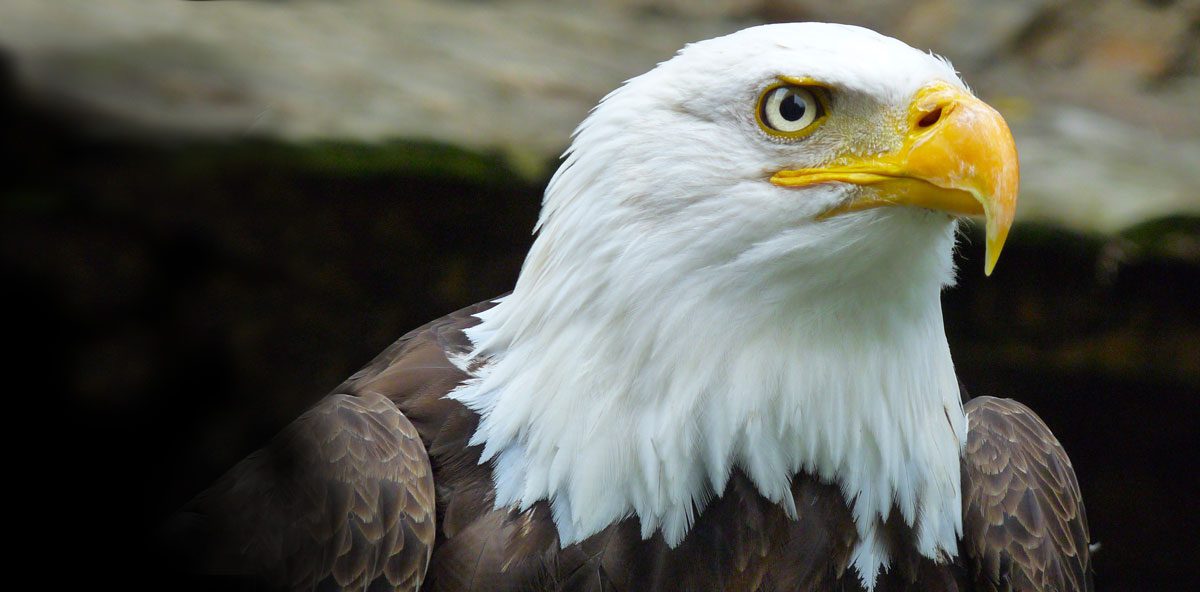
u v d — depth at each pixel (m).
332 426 7.84
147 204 9.45
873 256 7.09
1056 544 8.24
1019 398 14.49
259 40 13.67
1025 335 13.96
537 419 7.52
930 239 7.15
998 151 6.92
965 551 8.16
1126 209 13.28
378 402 7.98
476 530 7.56
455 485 7.73
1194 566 14.99
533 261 7.77
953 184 6.92
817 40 7.25
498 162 13.10
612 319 7.29
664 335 7.22
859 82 7.06
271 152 11.81
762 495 7.43
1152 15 16.88
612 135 7.36
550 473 7.45
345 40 14.73
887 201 7.02
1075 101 16.00
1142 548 15.05
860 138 7.08
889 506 7.60
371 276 13.26
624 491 7.38
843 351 7.33
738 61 7.20
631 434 7.32
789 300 7.18
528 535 7.46
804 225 7.05
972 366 14.27
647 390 7.28
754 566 7.46
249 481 8.12
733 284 7.16
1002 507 8.13
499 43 15.79
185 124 10.30
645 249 7.22
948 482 7.82
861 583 7.59
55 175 8.71
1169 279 13.45
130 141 9.32
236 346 11.69
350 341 13.30
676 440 7.29
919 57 7.35
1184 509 14.80
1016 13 16.89
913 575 7.69
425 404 8.03
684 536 7.42
